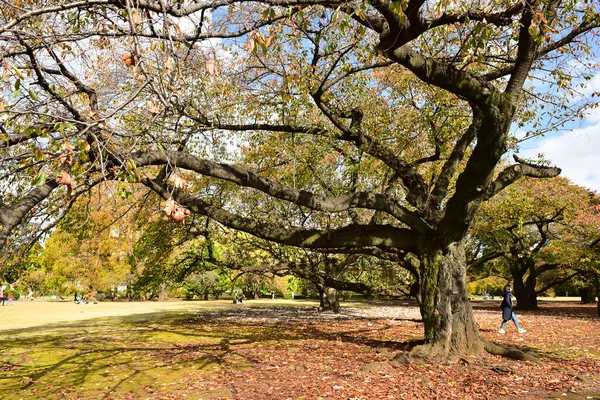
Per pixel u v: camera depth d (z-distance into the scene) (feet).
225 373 28.07
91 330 53.36
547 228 83.35
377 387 23.62
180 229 57.11
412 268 37.88
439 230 31.35
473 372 26.81
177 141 30.55
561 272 100.48
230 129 34.91
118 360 33.30
